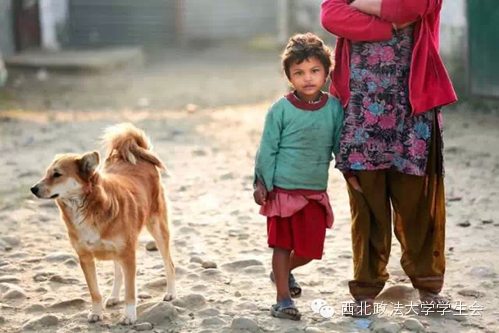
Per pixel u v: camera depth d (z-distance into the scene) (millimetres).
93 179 6586
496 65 16047
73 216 6645
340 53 6836
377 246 6852
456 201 10633
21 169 13008
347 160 6648
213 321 6906
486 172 12078
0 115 18188
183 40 35031
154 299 7566
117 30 33781
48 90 22922
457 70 17203
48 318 6957
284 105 6629
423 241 6906
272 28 37312
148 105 20562
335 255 8719
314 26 25766
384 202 6785
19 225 10047
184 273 8266
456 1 17094
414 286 7125
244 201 11109
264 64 29875
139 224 7059
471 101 16969
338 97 6758
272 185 6648
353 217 6891
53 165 6543
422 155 6633
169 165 13297
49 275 8234
